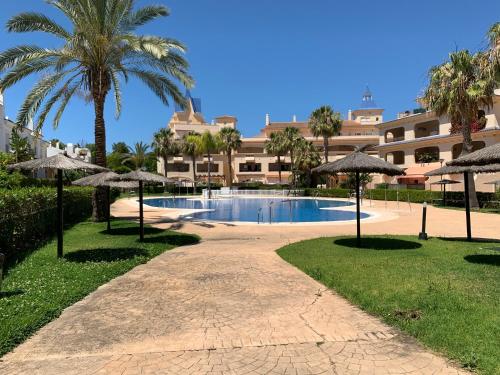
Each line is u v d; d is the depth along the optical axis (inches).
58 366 154.9
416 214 938.1
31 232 464.1
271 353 165.3
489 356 153.4
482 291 239.3
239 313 216.1
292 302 235.6
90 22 655.1
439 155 1679.4
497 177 1384.1
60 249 383.2
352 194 1724.9
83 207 871.1
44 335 185.8
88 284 274.1
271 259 375.6
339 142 2792.8
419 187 1781.5
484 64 600.4
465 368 149.6
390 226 687.7
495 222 734.5
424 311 207.2
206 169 2878.9
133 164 2910.9
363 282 268.2
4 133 1212.5
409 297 229.5
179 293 256.2
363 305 224.4
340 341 177.2
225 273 313.9
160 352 167.0
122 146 3644.2
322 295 250.2
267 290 262.5
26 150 1091.9
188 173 2837.1
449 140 1615.4
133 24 710.5
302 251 408.8
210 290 263.1
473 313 199.2
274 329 192.1
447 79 1037.2
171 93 776.3
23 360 160.2
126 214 965.2
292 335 184.4
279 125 3144.7
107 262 352.8
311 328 193.2
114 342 177.5
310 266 329.7
